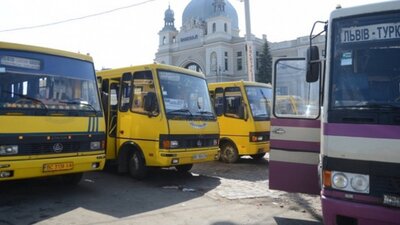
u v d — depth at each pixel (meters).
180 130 9.22
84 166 7.59
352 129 4.43
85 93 7.93
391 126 4.23
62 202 7.36
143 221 6.30
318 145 6.19
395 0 4.61
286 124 6.48
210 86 13.58
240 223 6.35
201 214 6.79
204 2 80.88
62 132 7.25
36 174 6.86
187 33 80.94
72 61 7.85
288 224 6.36
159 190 8.62
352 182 4.35
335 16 4.90
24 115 6.79
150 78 9.46
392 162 4.15
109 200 7.63
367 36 4.69
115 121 10.27
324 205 4.50
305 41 64.81
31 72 7.13
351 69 4.69
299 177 6.33
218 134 10.43
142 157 9.52
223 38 75.44
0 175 6.41
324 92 4.81
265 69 68.19
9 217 6.34
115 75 10.41
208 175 10.71
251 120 12.52
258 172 11.25
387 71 4.50
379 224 4.14
